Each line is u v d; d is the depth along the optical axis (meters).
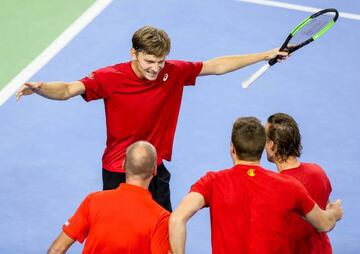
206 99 34.56
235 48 38.38
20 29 39.34
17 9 40.94
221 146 31.88
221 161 31.03
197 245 26.78
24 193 29.00
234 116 33.59
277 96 34.97
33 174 30.00
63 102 34.22
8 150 31.23
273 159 20.55
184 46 38.34
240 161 18.91
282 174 19.08
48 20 40.06
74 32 39.12
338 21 40.78
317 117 33.81
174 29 39.62
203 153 31.42
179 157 31.12
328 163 31.08
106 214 18.52
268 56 24.42
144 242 18.38
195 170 30.45
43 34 38.94
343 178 30.28
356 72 36.97
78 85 21.69
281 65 37.03
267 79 36.00
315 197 20.16
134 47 21.42
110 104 22.23
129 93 22.00
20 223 27.56
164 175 23.59
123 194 18.69
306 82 36.03
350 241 27.19
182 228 18.02
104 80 21.80
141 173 18.69
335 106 34.56
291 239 20.22
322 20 26.44
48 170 30.27
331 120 33.66
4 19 40.09
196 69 23.06
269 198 18.50
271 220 18.47
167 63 22.33
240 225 18.45
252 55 24.20
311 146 32.00
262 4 42.03
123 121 22.30
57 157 31.00
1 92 34.69
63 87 21.45
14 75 35.88
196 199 18.41
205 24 40.12
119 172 22.73
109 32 39.22
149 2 41.72
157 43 21.11
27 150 31.30
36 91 21.09
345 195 29.34
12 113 33.41
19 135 32.16
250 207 18.48
